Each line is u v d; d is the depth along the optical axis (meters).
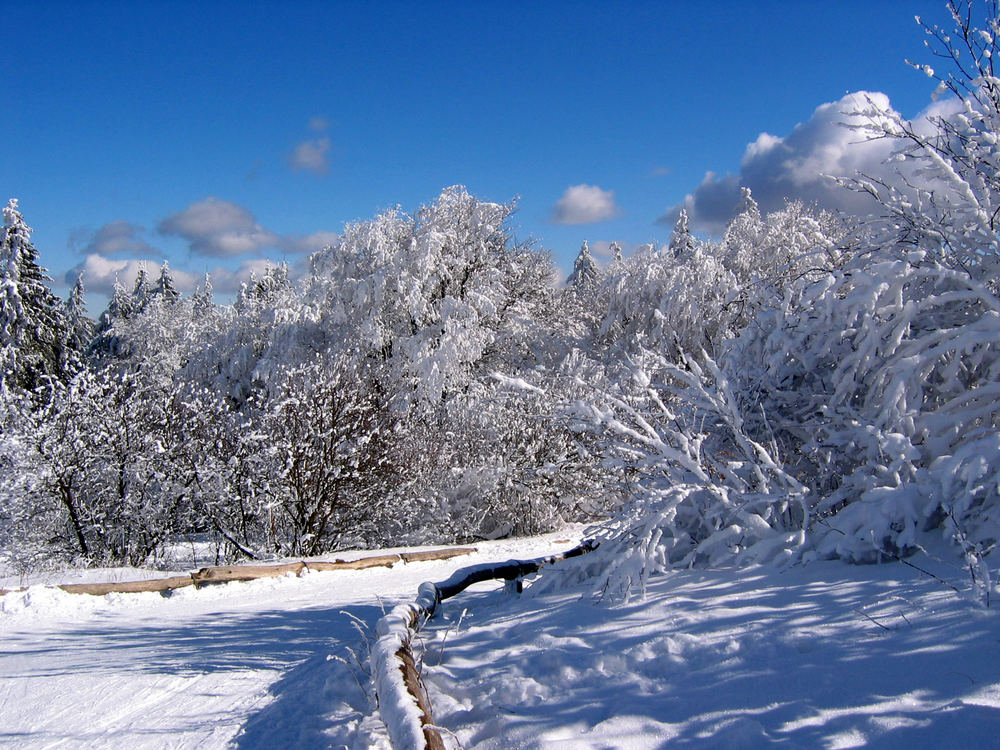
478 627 4.83
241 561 14.45
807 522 4.62
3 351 29.31
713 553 5.07
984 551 3.65
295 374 16.83
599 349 26.31
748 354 6.21
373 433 15.38
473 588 8.10
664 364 5.55
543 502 17.89
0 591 8.32
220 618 7.19
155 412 15.59
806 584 4.05
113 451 14.53
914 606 3.35
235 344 28.25
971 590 3.31
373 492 15.66
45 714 4.05
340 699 3.81
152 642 6.05
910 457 4.36
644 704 2.98
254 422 15.84
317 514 14.99
